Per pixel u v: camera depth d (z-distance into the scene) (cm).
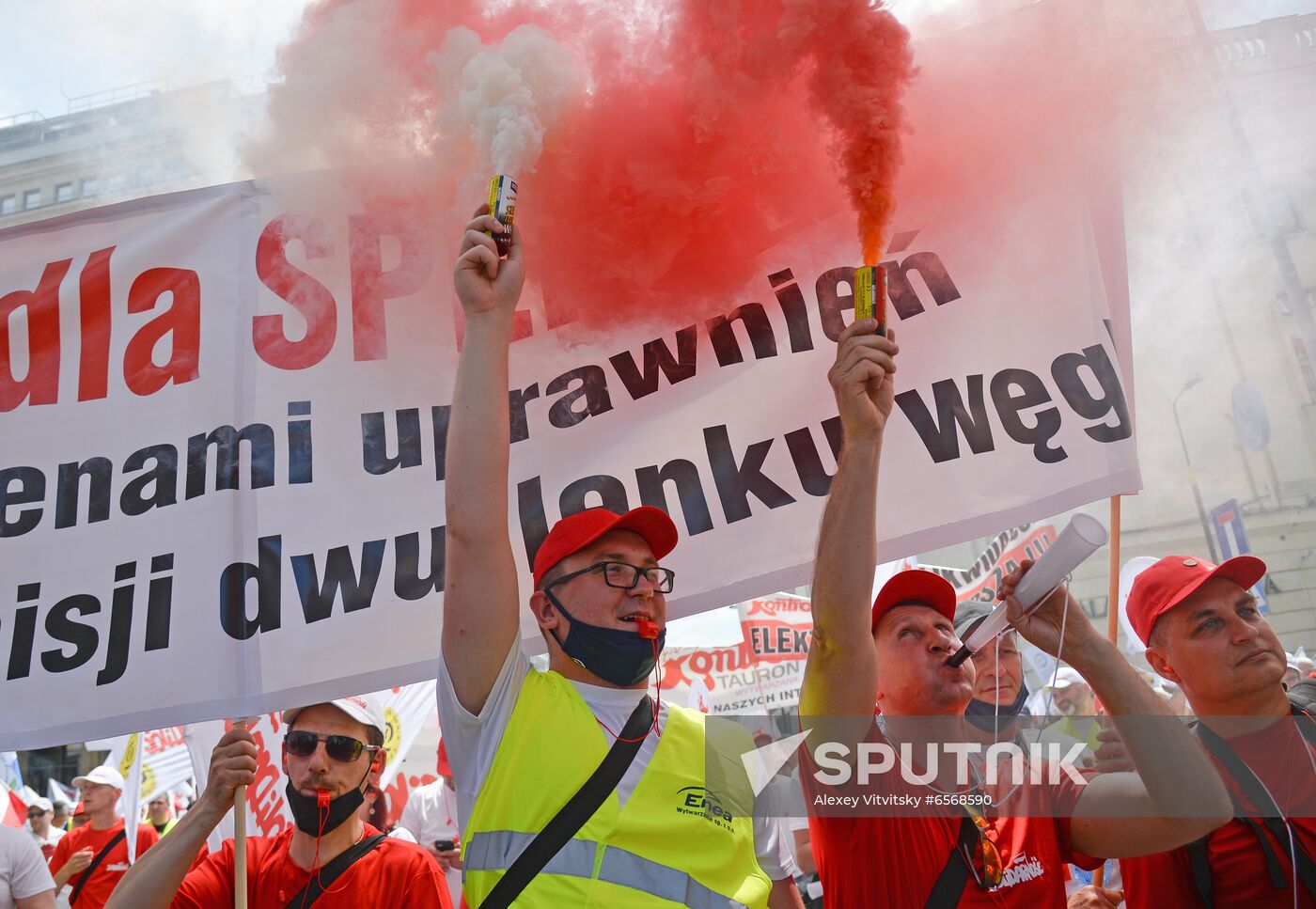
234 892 313
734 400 310
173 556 308
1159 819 237
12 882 382
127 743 626
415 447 313
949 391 302
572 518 243
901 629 267
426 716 540
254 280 321
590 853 203
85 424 319
